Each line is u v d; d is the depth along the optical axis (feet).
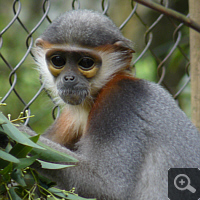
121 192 26.35
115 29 30.60
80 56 28.94
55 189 22.72
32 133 26.63
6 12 64.54
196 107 37.04
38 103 50.90
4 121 20.04
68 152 26.76
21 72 53.16
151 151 27.55
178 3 65.26
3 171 19.95
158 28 66.13
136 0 33.71
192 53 37.35
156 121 27.96
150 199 27.14
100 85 29.84
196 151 28.40
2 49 56.90
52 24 29.73
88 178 26.22
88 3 67.67
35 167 25.04
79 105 30.71
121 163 26.68
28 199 21.59
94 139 27.40
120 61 30.40
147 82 29.73
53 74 29.78
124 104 28.12
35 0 66.69
